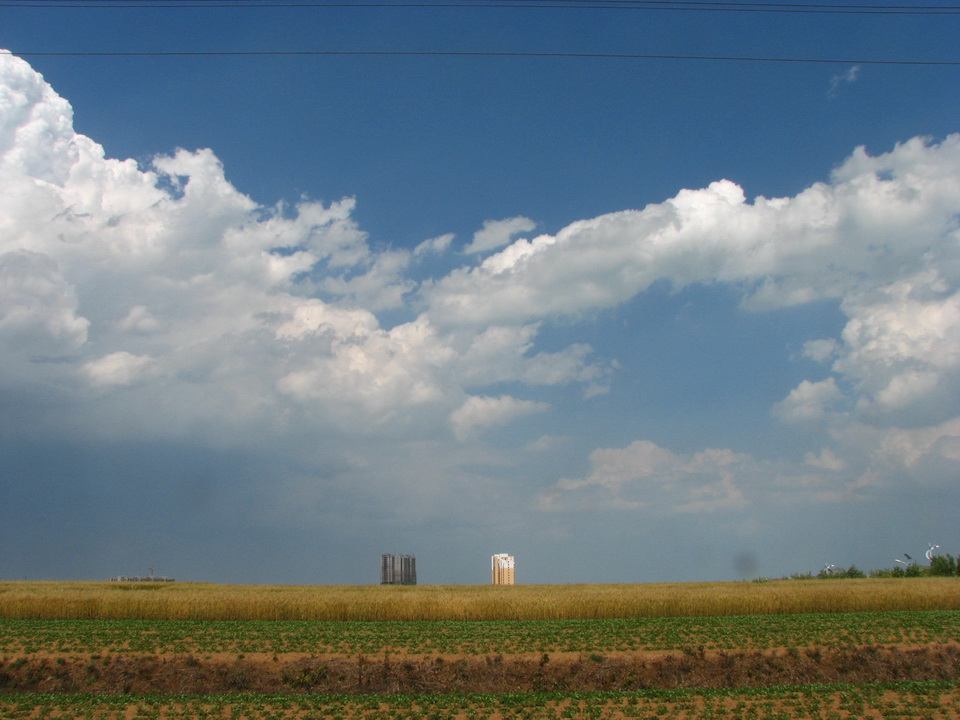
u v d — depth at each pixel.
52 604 55.00
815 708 33.56
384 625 52.31
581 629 50.28
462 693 38.06
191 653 42.81
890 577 91.44
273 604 55.78
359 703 34.41
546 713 33.44
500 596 58.75
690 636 47.75
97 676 39.34
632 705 34.44
